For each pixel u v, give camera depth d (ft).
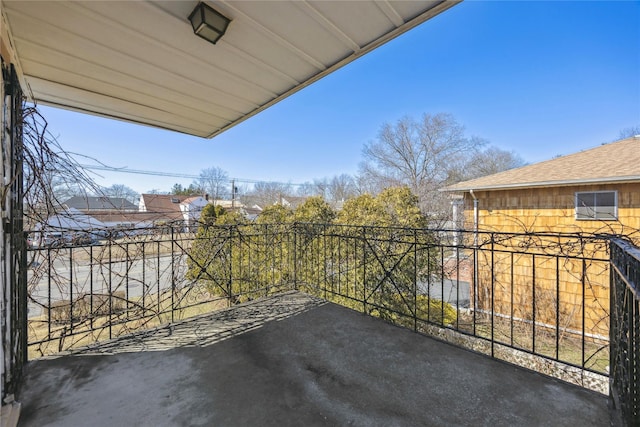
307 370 6.31
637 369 3.98
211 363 6.61
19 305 5.97
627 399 4.33
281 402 5.24
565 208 17.97
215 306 16.21
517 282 19.08
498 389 5.62
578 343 16.40
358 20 5.89
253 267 16.11
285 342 7.66
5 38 5.29
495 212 20.81
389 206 16.93
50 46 6.54
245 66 7.63
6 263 4.95
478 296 20.31
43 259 7.77
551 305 17.65
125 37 6.33
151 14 5.61
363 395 5.45
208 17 5.50
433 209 41.47
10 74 5.30
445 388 5.66
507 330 17.76
